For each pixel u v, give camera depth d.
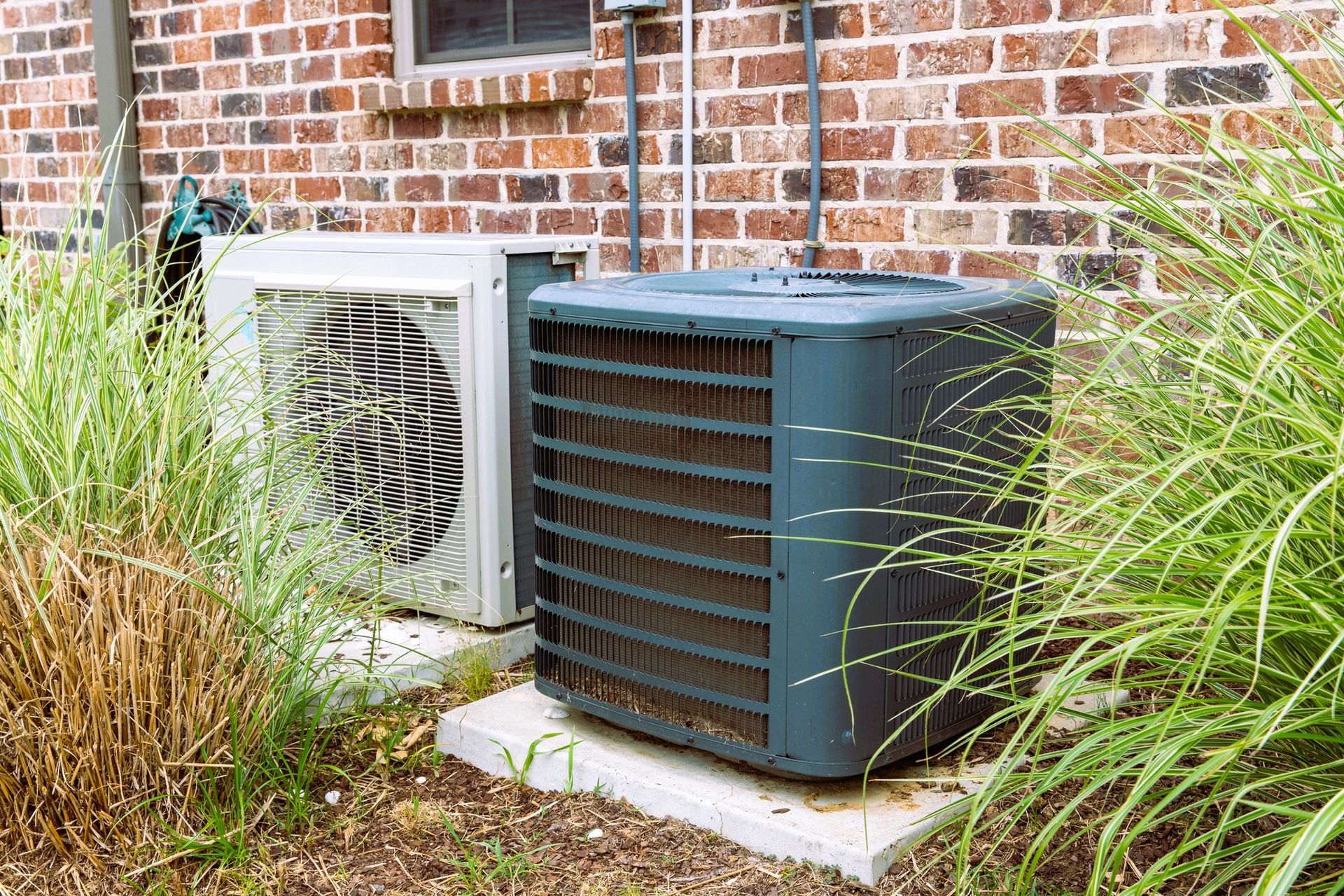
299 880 2.03
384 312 2.90
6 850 2.06
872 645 2.03
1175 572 1.57
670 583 2.22
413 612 3.09
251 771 2.25
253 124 4.88
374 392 2.95
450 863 2.07
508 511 2.87
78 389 2.23
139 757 2.08
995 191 3.19
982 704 2.31
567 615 2.41
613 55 3.86
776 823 2.03
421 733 2.54
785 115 3.54
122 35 5.17
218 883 2.02
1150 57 2.92
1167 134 2.92
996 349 2.21
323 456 3.03
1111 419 1.88
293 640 2.38
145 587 2.12
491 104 4.10
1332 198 1.62
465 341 2.77
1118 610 1.52
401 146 4.45
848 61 3.39
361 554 3.00
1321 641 1.52
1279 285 1.67
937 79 3.25
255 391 2.75
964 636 2.21
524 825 2.19
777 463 2.02
